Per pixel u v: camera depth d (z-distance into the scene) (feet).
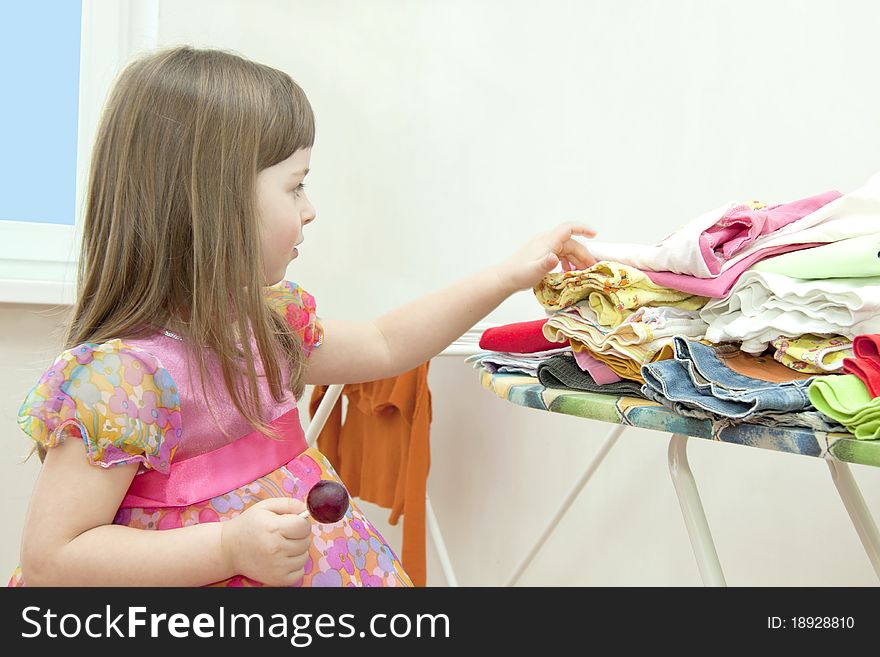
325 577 2.54
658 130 4.46
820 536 3.85
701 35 4.25
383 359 3.25
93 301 2.60
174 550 2.21
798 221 2.59
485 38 5.51
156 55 2.74
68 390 2.26
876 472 3.65
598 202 4.80
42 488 2.26
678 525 4.42
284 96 2.75
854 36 3.60
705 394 2.15
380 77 6.22
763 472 4.09
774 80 3.93
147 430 2.31
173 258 2.58
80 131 5.73
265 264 2.72
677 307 2.60
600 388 2.63
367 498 5.21
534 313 5.10
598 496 4.89
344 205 6.34
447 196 5.76
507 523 5.52
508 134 5.35
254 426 2.50
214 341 2.53
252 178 2.61
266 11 6.14
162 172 2.59
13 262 5.57
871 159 3.54
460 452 5.91
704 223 2.49
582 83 4.88
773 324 2.24
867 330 2.10
